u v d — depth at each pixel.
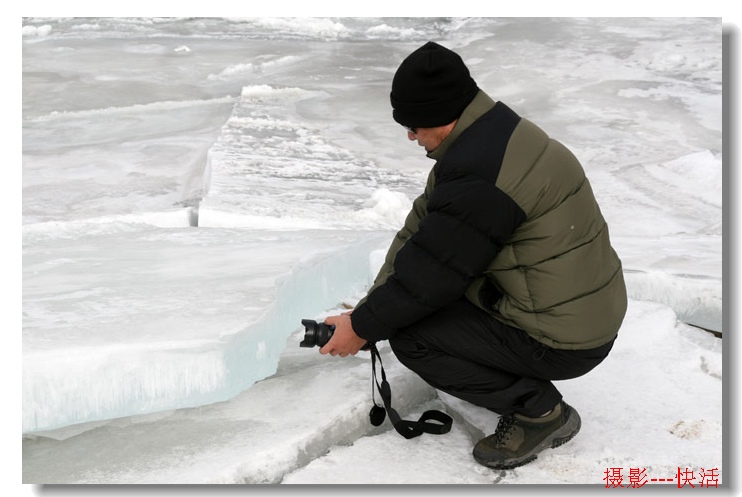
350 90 9.95
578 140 7.90
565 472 2.54
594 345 2.33
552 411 2.54
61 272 3.61
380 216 5.29
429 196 2.49
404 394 3.00
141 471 2.47
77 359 2.64
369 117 8.73
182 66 11.11
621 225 5.85
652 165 7.20
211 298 3.20
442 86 2.24
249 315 3.00
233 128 7.80
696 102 9.12
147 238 4.32
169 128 8.48
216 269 3.64
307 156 6.99
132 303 3.15
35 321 2.94
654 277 3.87
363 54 12.20
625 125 8.36
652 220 5.92
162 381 2.71
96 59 11.39
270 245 4.13
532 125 2.29
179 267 3.69
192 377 2.72
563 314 2.27
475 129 2.25
